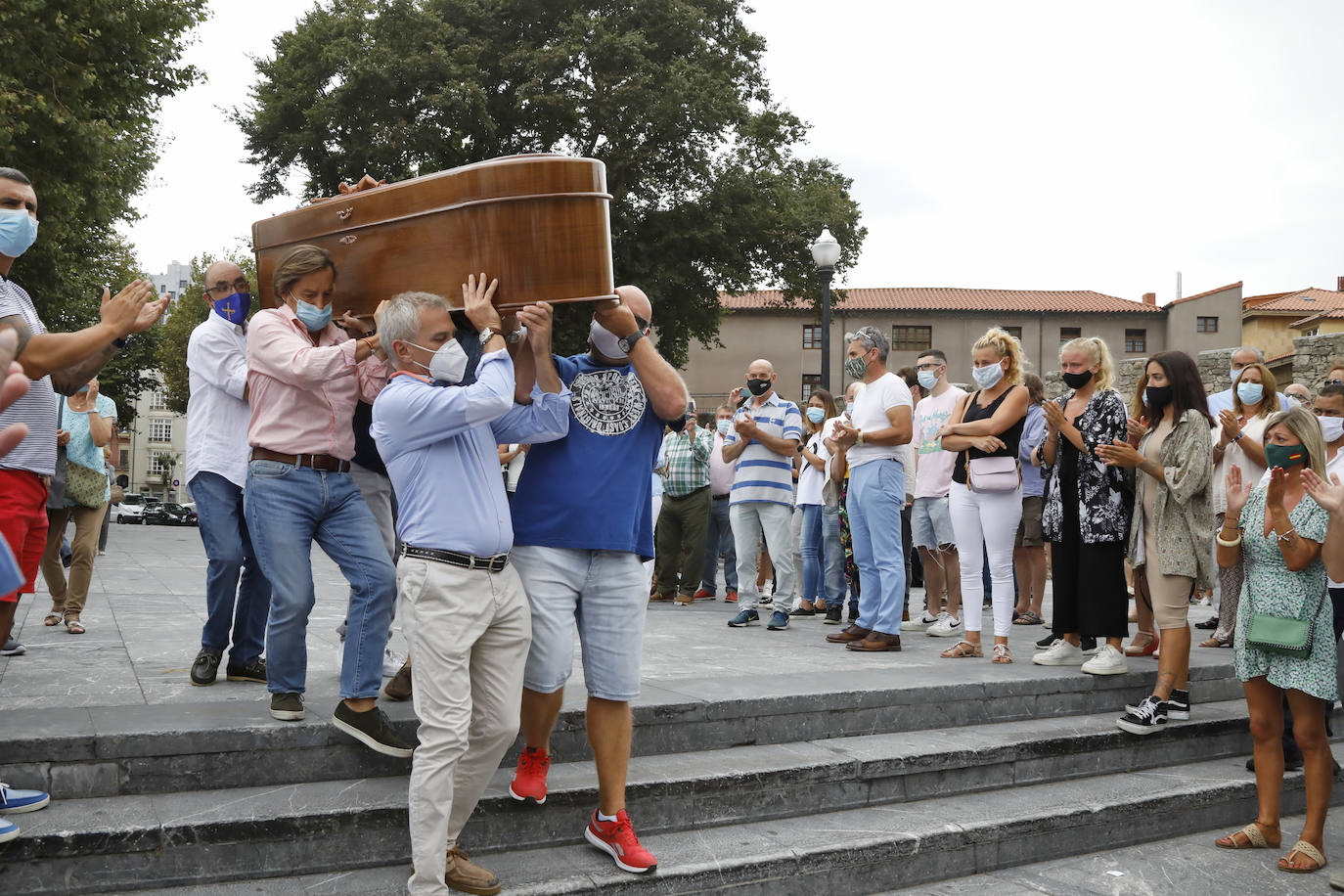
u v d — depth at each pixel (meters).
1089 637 5.57
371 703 3.40
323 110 22.19
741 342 44.94
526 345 3.40
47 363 2.81
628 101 22.36
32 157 15.53
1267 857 4.18
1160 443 5.02
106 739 3.13
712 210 24.72
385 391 3.04
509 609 3.08
